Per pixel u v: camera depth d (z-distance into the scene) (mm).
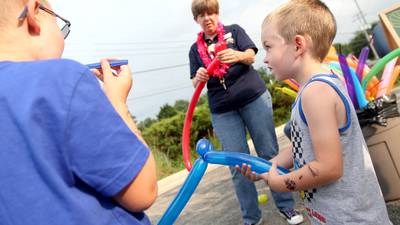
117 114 770
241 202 2268
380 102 1591
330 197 1154
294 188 1160
